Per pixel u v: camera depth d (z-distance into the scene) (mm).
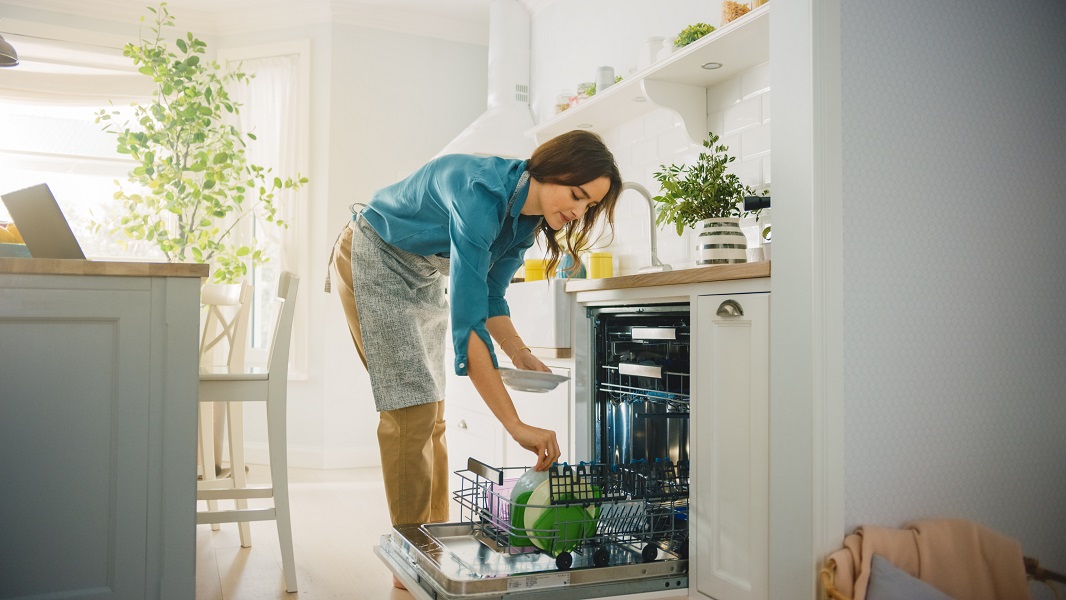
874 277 1480
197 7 4297
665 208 2180
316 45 4316
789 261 1439
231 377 2127
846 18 1463
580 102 3082
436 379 2281
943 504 1578
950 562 1444
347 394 4262
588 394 2168
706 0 2678
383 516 3100
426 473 2086
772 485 1457
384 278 2057
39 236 1718
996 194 1687
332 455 4203
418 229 1954
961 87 1633
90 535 1560
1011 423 1695
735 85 2502
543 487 1613
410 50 4480
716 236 1897
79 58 4172
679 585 1647
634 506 1682
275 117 4332
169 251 3760
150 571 1589
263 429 4316
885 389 1494
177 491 1611
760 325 1503
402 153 4434
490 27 4070
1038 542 1731
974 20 1664
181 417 1618
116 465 1576
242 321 2961
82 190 4254
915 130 1553
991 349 1668
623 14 3221
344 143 4297
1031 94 1760
